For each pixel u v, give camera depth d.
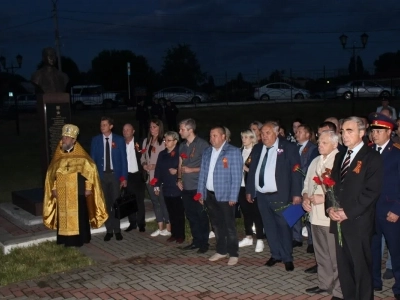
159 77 53.69
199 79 52.94
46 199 8.18
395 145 5.61
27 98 38.88
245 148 8.02
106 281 6.68
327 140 5.54
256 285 6.30
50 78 9.83
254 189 6.94
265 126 6.66
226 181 6.91
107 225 8.50
